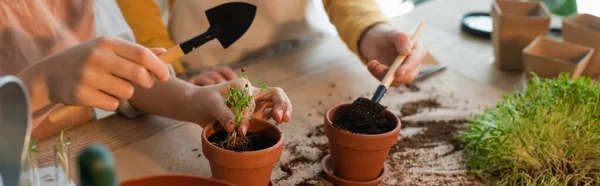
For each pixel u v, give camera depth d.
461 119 1.30
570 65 1.35
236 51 1.69
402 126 1.26
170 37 1.71
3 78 0.48
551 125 1.08
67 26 1.22
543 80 1.38
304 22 1.74
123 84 0.86
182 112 1.13
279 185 1.03
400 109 1.33
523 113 1.14
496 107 1.22
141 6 1.58
